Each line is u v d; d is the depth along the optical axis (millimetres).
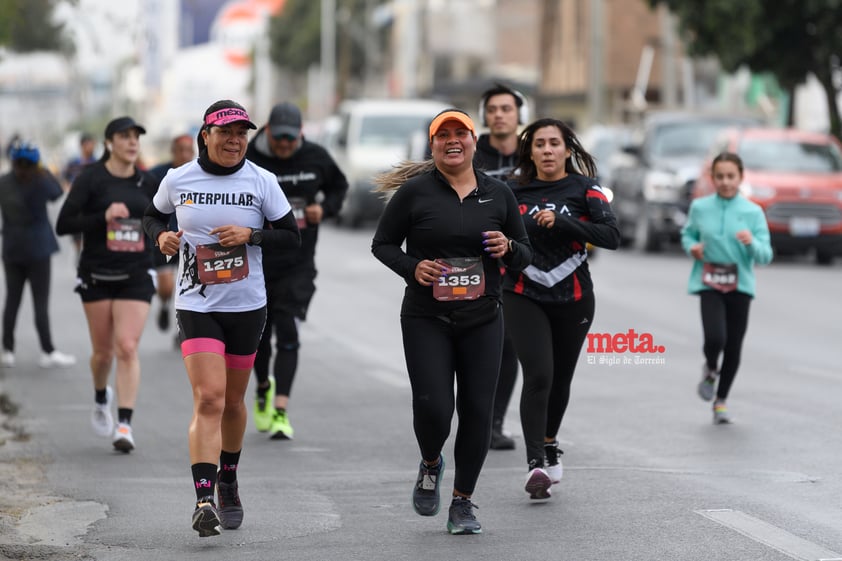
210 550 17078
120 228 24141
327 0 183875
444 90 158500
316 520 18672
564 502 19594
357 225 80125
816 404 27844
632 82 132000
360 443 24516
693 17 71250
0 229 34219
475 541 17422
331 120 94750
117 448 23703
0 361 34594
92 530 18141
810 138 61781
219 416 17500
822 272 56156
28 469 22312
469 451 17625
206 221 17672
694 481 20891
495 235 17375
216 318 17703
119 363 24016
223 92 143125
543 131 20297
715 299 26188
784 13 69438
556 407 20359
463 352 17688
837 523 18172
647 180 64938
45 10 34656
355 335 39312
